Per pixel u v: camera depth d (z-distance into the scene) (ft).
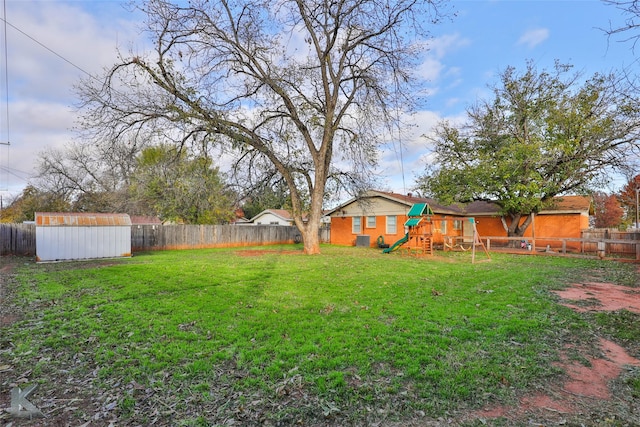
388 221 69.67
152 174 72.59
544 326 15.53
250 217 132.98
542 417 8.62
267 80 42.65
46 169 90.38
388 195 69.51
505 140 58.85
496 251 57.93
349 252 56.49
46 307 18.94
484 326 15.40
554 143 52.16
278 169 51.57
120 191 89.92
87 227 44.93
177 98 40.96
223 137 45.32
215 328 15.21
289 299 20.61
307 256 48.26
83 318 16.81
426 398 9.46
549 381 10.52
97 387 10.22
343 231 79.46
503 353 12.44
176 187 66.54
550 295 22.18
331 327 15.21
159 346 13.14
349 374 10.77
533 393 9.81
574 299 21.27
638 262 41.81
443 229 72.79
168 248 63.98
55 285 25.09
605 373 11.11
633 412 8.84
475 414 8.75
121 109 39.40
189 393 9.81
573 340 13.98
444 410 8.91
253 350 12.67
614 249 56.80
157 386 10.19
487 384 10.21
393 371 10.99
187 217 84.64
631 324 16.06
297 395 9.64
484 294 22.11
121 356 12.34
